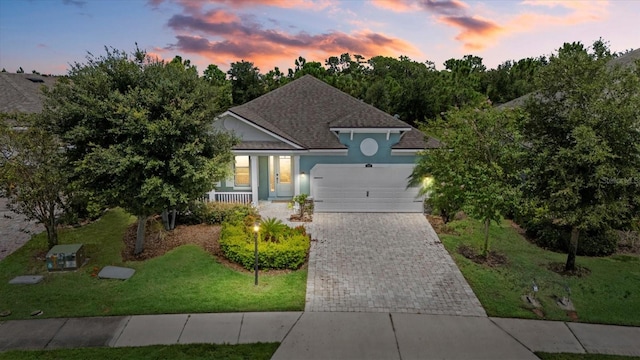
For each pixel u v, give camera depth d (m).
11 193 11.29
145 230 13.35
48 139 10.69
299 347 7.50
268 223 12.80
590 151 9.38
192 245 12.65
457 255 12.41
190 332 7.97
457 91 30.39
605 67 10.27
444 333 8.08
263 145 16.48
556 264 11.83
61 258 10.72
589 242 12.63
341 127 16.41
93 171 9.99
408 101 29.39
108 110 10.02
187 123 10.48
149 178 10.27
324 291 9.95
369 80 38.44
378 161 16.98
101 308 8.91
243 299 9.42
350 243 13.41
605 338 8.05
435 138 16.19
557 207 10.17
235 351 7.32
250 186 17.83
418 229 14.91
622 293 10.05
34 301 9.17
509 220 15.98
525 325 8.47
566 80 10.26
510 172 11.38
